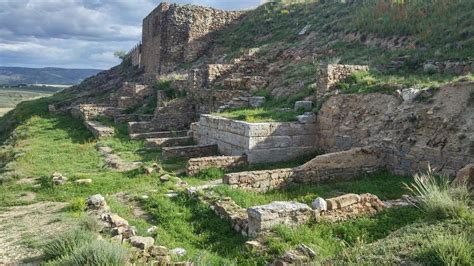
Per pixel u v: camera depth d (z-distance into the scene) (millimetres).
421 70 16281
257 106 19406
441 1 20766
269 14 36062
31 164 15820
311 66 20969
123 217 9125
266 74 23719
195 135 19234
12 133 26672
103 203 9797
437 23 19562
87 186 12141
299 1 36969
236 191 10336
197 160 13430
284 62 24688
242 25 37125
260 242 7098
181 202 9969
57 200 11117
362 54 20688
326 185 11531
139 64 45312
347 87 15609
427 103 12211
